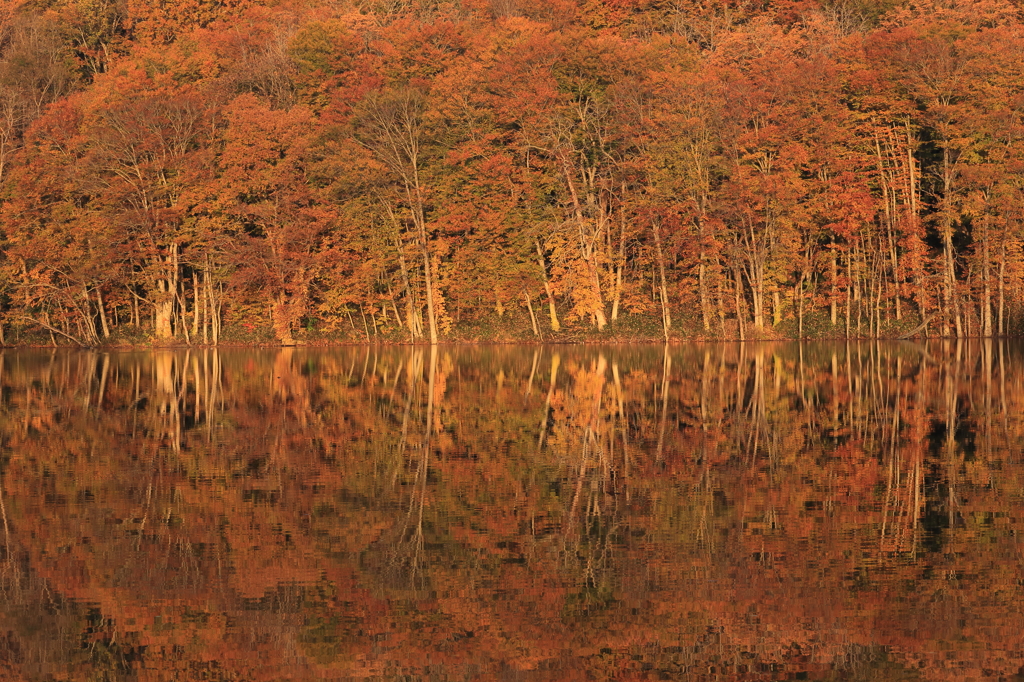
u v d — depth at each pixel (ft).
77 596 63.52
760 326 302.25
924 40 300.20
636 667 53.42
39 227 303.07
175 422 132.87
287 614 60.64
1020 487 89.56
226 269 300.20
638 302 306.76
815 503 84.12
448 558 70.03
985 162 296.10
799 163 298.97
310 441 116.88
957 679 51.13
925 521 78.02
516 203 306.96
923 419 129.59
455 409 143.95
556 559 69.31
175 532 76.59
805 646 55.26
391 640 56.80
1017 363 209.77
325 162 301.63
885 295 308.81
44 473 98.63
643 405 146.10
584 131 304.50
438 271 308.81
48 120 307.78
